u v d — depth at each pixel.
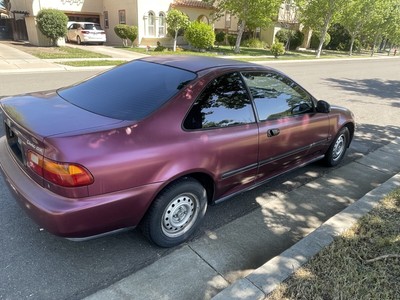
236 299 2.31
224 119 3.06
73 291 2.44
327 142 4.52
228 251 2.98
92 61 15.30
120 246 2.93
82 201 2.29
